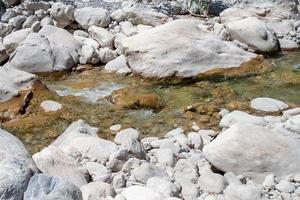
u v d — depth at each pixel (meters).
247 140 5.15
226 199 4.70
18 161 4.11
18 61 8.38
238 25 9.45
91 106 7.30
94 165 5.35
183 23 8.99
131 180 5.10
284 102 7.35
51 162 4.97
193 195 4.79
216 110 7.13
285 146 5.16
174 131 6.51
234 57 8.69
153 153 5.78
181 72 8.19
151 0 11.07
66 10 10.02
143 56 8.33
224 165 5.14
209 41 8.73
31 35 8.80
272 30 9.89
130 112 7.16
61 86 7.98
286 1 11.21
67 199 3.93
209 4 11.05
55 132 6.61
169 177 5.15
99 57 8.85
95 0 11.06
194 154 5.70
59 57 8.59
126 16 10.11
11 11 10.04
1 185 3.79
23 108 7.09
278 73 8.42
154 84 8.05
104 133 6.57
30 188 3.92
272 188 4.88
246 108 7.16
